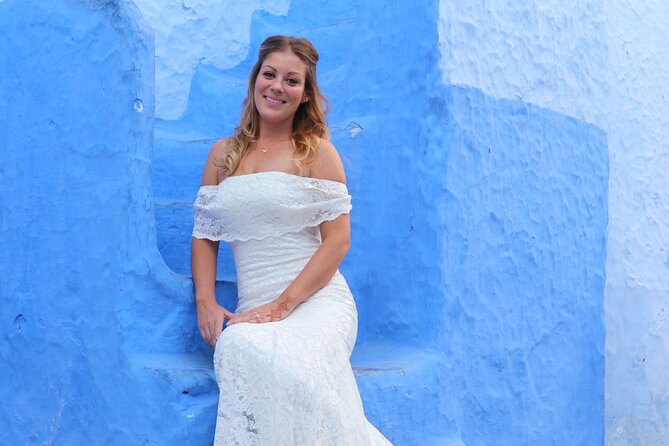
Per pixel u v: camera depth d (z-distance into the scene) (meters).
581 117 4.68
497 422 4.03
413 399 3.52
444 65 3.84
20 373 3.44
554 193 4.45
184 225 3.88
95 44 3.19
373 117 4.07
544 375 4.34
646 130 5.38
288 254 3.11
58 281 3.28
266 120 3.26
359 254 4.02
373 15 4.16
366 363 3.62
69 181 3.25
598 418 4.76
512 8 4.23
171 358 3.03
